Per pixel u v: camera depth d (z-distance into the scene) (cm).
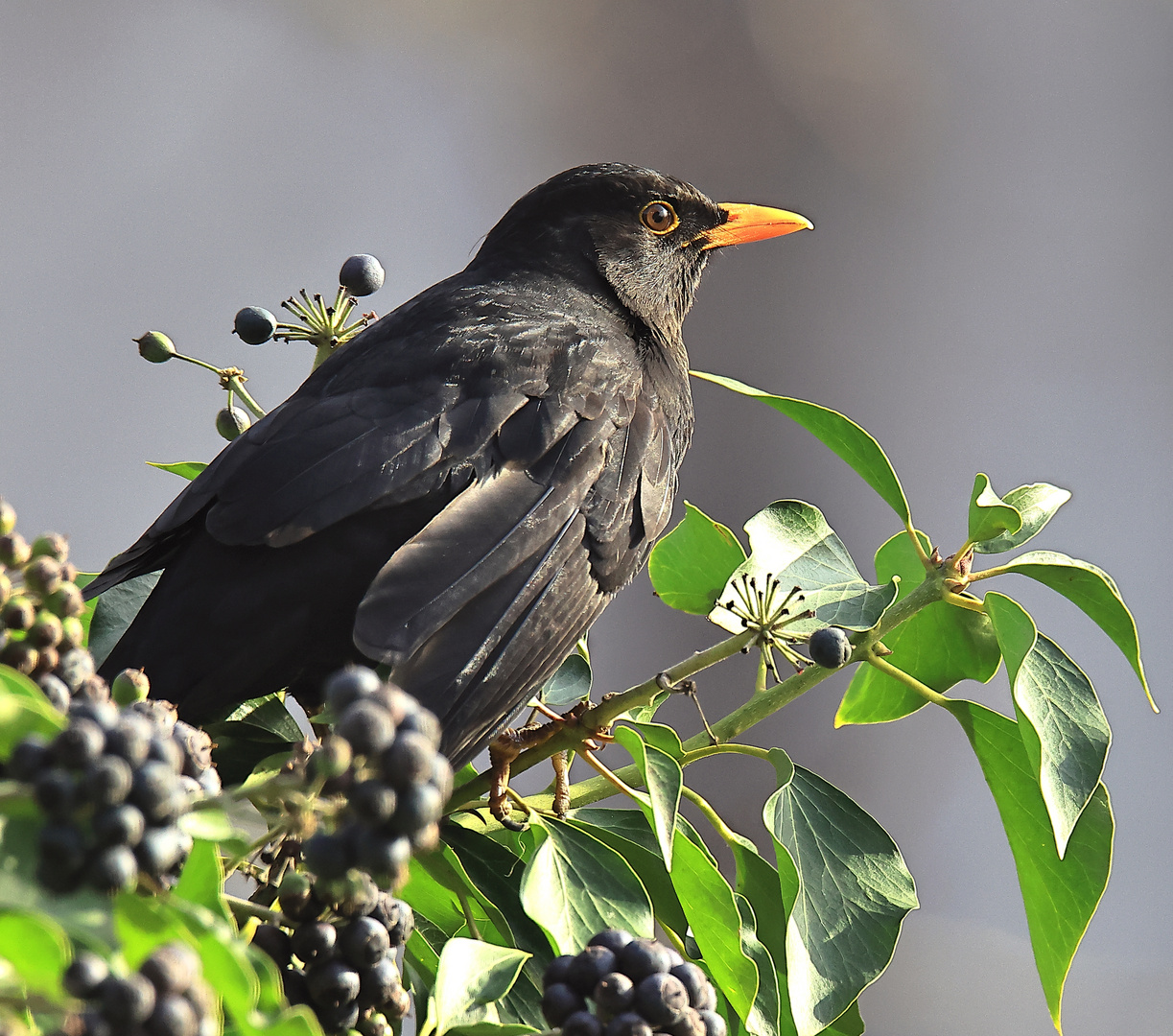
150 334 406
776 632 401
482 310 409
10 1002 332
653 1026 394
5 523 392
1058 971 401
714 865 399
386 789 359
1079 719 400
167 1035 321
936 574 402
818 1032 400
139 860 342
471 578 404
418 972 400
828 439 403
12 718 345
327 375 407
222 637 404
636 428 408
